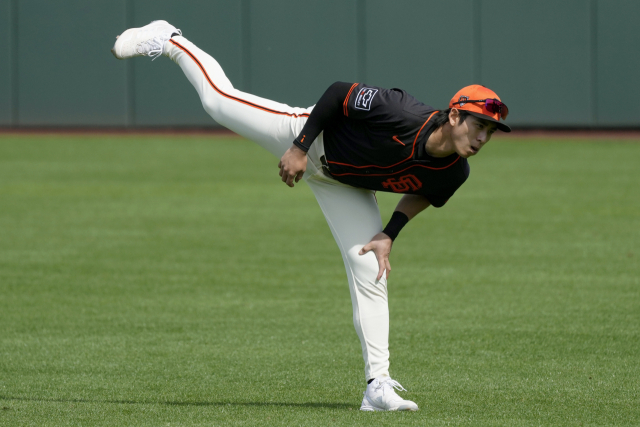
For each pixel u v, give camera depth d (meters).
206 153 71.06
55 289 27.58
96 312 24.66
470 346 20.94
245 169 61.78
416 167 14.95
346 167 15.47
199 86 17.08
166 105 85.12
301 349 20.83
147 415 15.09
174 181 55.69
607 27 79.38
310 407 15.85
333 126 15.40
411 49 82.12
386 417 14.88
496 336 21.86
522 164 63.22
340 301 26.08
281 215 43.16
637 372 18.52
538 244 35.12
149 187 52.94
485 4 80.81
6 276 29.48
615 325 22.81
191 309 25.08
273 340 21.69
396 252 33.91
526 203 46.19
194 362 19.62
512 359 19.73
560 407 15.80
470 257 32.72
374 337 15.70
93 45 84.62
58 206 45.53
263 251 34.22
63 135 82.75
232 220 41.69
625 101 79.88
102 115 85.56
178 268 30.97
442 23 81.44
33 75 85.44
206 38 83.94
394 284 28.34
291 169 15.36
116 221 41.22
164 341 21.58
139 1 83.75
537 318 23.69
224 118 16.83
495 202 46.66
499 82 81.38
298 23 83.00
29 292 27.16
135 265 31.44
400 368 19.06
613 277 28.95
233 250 34.38
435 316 24.08
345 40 82.69
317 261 32.31
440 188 15.57
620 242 35.31
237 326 23.12
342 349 20.81
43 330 22.66
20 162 64.56
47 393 17.06
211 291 27.41
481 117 13.87
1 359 19.86
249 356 20.17
